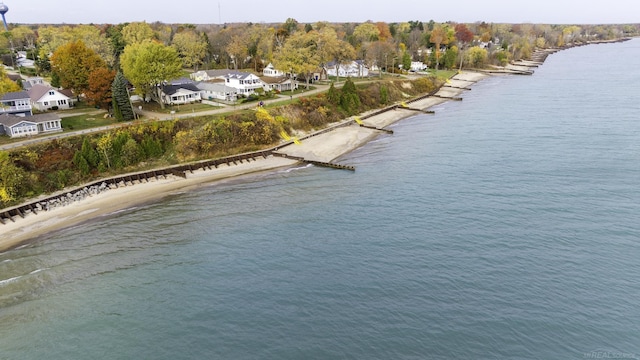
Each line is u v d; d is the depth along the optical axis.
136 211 57.06
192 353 31.92
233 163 76.19
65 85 91.62
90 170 67.06
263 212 55.28
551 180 61.47
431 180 63.81
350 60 139.62
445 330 33.25
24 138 68.06
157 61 90.25
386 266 41.75
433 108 126.69
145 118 82.12
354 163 75.50
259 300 37.47
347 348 31.88
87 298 38.47
